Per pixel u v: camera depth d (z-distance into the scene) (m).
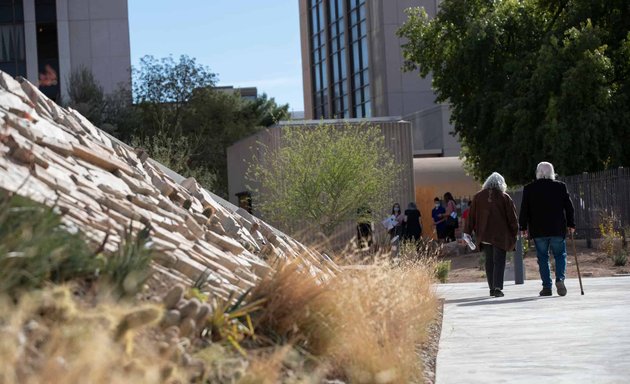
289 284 6.69
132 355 4.43
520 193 34.81
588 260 24.53
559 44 37.66
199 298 6.04
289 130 32.41
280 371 5.69
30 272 4.79
